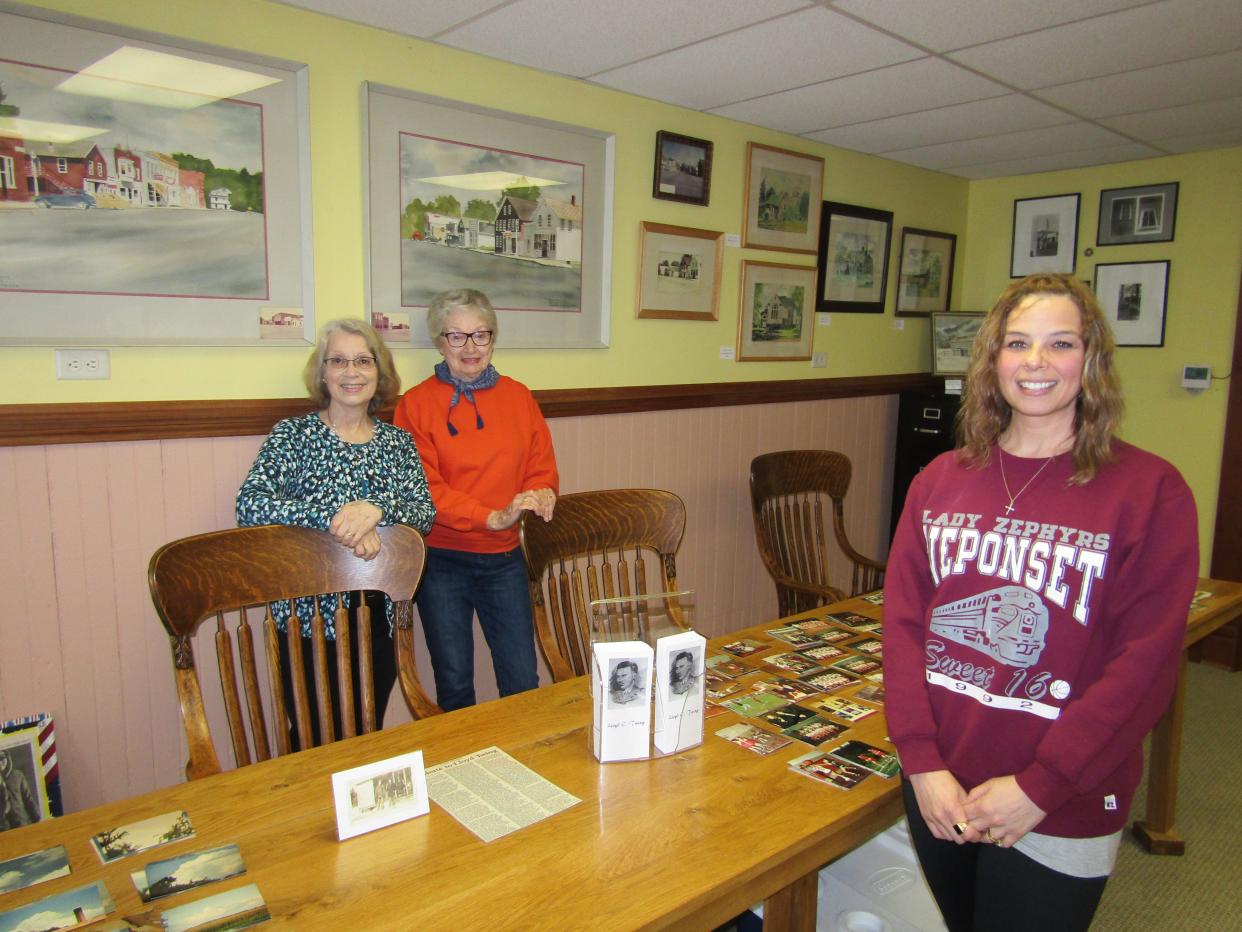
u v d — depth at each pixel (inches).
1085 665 42.3
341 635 62.9
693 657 52.4
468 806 45.7
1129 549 40.9
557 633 81.1
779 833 44.1
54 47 73.5
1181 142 137.4
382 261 95.5
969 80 107.0
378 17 88.1
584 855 41.5
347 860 40.6
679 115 121.4
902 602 49.4
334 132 90.3
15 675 77.8
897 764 52.0
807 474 122.3
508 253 106.1
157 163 80.0
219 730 89.8
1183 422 149.1
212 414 85.0
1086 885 42.8
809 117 126.0
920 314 168.6
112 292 79.2
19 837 42.1
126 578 82.9
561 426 114.4
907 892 56.9
